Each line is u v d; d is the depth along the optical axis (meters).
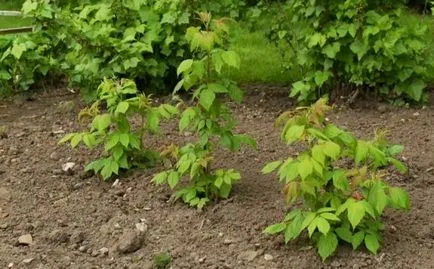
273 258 4.36
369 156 4.62
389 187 4.34
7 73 7.25
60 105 6.99
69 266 4.35
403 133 6.33
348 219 4.23
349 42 6.84
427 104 7.04
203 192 5.00
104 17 7.23
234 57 4.76
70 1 7.78
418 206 4.93
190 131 6.02
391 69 6.80
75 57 7.19
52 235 4.61
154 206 5.00
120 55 6.94
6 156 5.86
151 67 7.17
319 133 4.18
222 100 7.27
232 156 5.75
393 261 4.27
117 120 5.23
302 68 7.28
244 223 4.72
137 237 4.51
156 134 6.11
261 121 6.69
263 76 8.09
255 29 7.55
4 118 6.81
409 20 8.92
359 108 6.97
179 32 7.23
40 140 6.19
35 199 5.15
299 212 4.35
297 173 4.14
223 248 4.48
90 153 5.88
